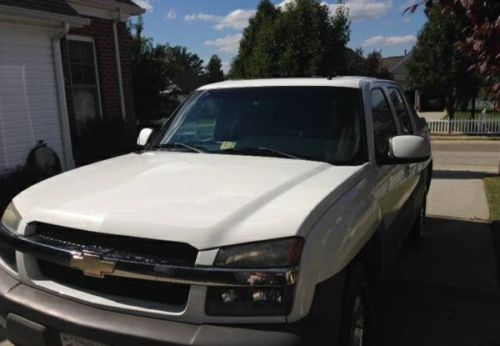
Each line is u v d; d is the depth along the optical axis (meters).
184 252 2.45
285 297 2.32
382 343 3.85
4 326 2.89
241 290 2.35
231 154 3.70
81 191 3.01
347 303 2.79
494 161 15.74
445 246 6.17
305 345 2.34
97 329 2.49
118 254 2.53
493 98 3.65
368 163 3.50
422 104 48.12
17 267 2.89
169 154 3.82
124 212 2.63
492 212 7.73
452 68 25.41
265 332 2.32
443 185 10.52
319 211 2.61
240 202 2.65
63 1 9.23
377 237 3.52
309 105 3.89
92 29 10.74
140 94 15.72
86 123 10.20
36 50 8.59
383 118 4.28
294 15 11.86
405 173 4.60
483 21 3.38
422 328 4.10
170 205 2.66
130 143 10.46
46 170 8.27
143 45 16.44
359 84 3.96
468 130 24.22
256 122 3.92
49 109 8.95
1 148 8.05
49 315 2.63
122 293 2.59
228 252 2.38
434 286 4.93
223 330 2.34
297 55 11.79
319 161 3.47
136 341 2.41
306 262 2.39
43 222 2.79
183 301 2.46
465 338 3.94
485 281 5.05
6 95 8.09
